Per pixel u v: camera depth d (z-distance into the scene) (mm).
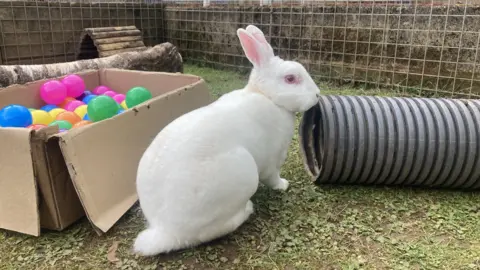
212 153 560
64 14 1688
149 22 2010
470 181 757
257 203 714
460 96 1330
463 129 746
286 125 676
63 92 949
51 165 604
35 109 904
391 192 772
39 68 1062
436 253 593
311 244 613
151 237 572
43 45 1643
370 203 731
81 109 901
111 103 826
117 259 581
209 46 1882
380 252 597
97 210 625
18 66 1024
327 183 794
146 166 581
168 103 815
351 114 768
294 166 860
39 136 592
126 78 1064
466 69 1307
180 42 2004
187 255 585
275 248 600
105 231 618
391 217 683
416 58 1377
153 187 566
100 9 1809
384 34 1414
